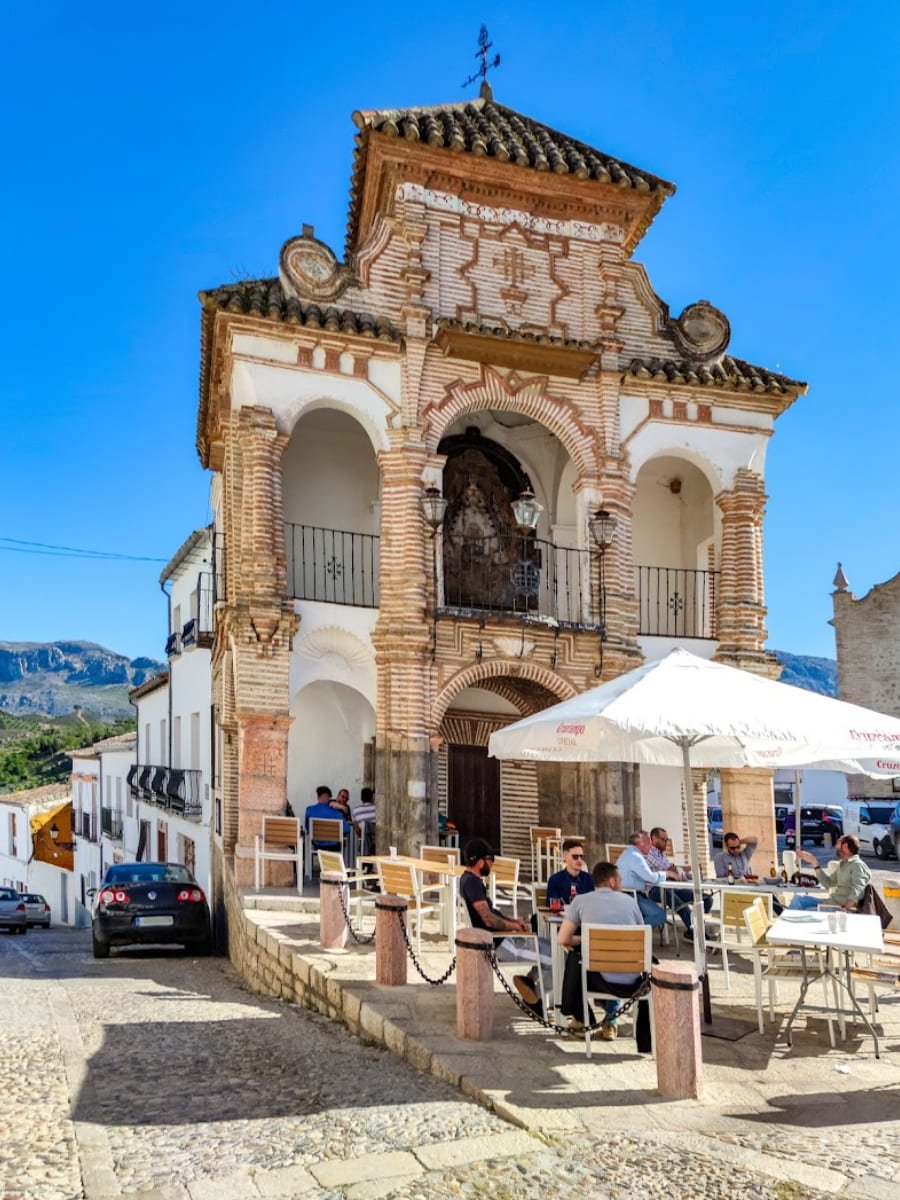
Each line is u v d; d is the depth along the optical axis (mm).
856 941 7836
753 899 10258
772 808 18422
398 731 16203
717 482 19094
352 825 17109
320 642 16484
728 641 18734
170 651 29531
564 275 18531
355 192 19094
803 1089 7137
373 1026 8641
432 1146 5949
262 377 16312
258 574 15789
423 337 17219
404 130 17234
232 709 17547
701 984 8938
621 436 18484
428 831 16000
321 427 19609
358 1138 6125
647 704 8711
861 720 9180
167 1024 9586
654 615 21000
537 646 17312
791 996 10164
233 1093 7094
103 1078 7523
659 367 18672
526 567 18516
